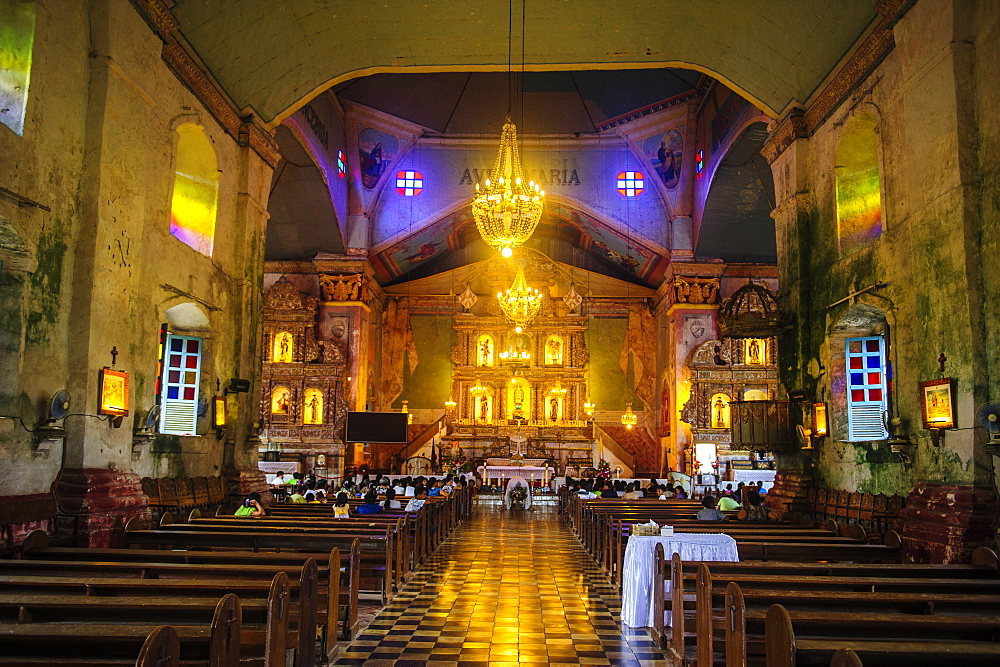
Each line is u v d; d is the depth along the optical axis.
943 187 9.94
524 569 11.95
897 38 11.05
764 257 27.31
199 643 4.44
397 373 32.38
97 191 9.98
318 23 14.62
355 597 7.71
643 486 25.50
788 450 14.86
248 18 13.25
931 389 9.98
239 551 8.69
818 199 14.23
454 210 27.09
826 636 4.82
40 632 4.08
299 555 7.45
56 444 9.47
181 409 13.79
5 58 8.97
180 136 13.66
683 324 27.20
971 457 9.28
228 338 14.78
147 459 11.98
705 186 24.78
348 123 26.17
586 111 26.42
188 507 12.55
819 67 13.69
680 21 14.87
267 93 15.45
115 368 10.34
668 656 6.98
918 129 10.53
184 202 14.18
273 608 5.05
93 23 10.23
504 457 29.42
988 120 9.47
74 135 9.85
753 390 26.83
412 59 16.16
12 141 8.60
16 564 6.53
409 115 26.30
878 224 13.11
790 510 13.91
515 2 14.36
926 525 9.59
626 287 32.91
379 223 27.47
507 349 32.31
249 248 15.49
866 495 11.71
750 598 5.43
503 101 26.25
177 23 11.91
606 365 32.47
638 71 24.28
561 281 33.06
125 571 6.45
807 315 14.45
